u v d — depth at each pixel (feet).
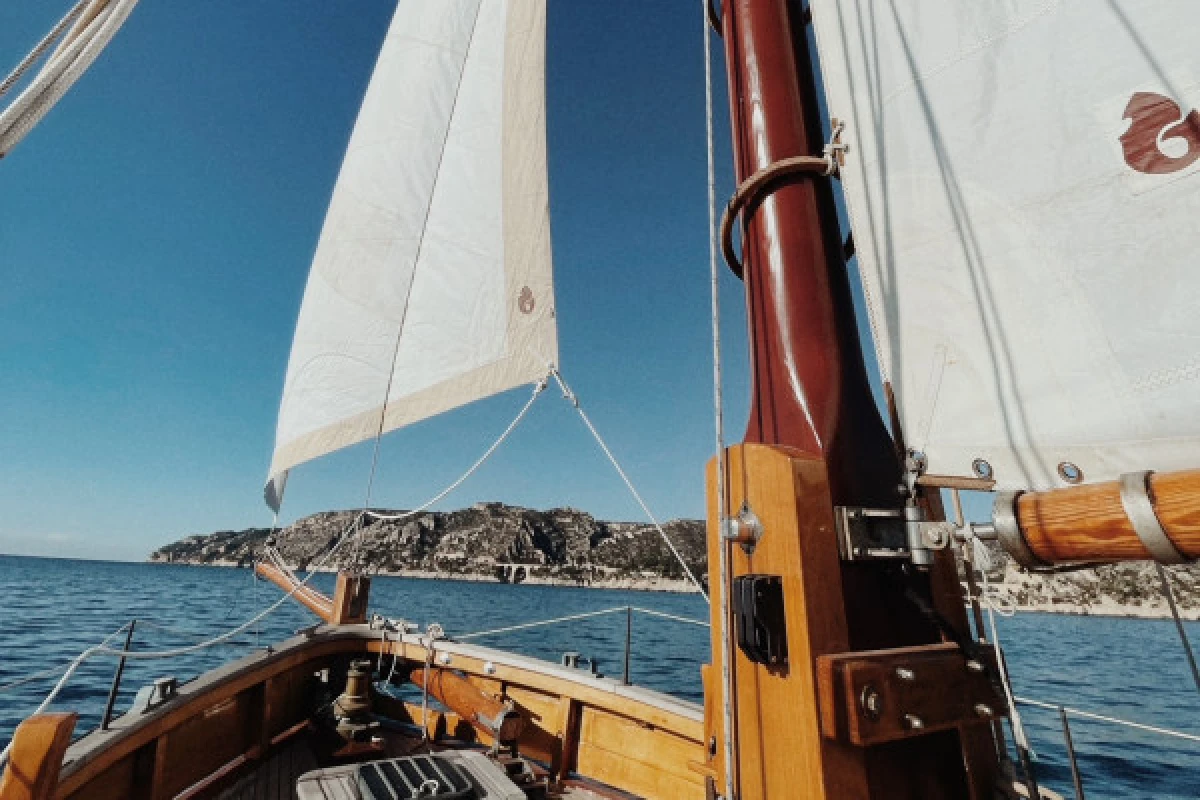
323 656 16.75
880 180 5.89
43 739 7.13
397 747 14.64
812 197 5.73
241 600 169.07
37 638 86.17
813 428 4.85
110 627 101.60
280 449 18.83
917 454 5.18
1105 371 4.54
